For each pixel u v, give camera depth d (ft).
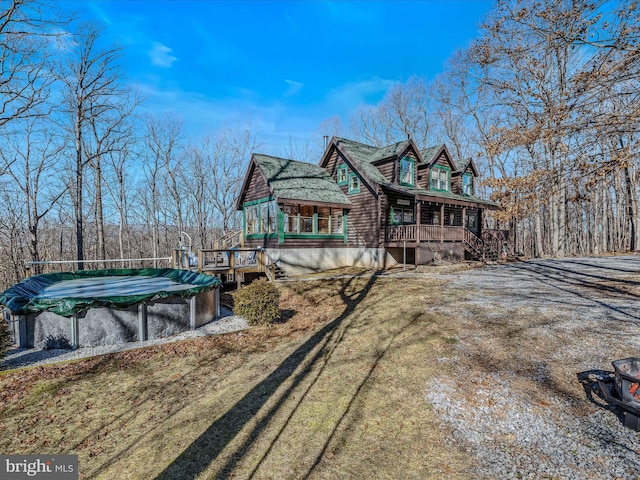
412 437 12.14
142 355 22.65
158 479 10.96
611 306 24.56
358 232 60.80
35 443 13.32
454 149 115.14
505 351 18.08
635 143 16.05
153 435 13.56
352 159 61.11
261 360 21.47
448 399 14.24
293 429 13.21
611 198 109.70
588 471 9.94
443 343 19.74
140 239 120.47
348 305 33.27
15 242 86.07
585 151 18.28
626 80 16.90
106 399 16.72
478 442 11.61
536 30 19.44
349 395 15.39
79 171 63.67
